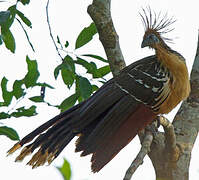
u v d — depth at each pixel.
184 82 11.52
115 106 11.20
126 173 9.12
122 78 11.47
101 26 11.62
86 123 11.05
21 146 10.84
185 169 11.16
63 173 8.59
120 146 11.12
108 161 10.99
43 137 10.86
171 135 10.59
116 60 11.66
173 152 10.95
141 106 11.32
